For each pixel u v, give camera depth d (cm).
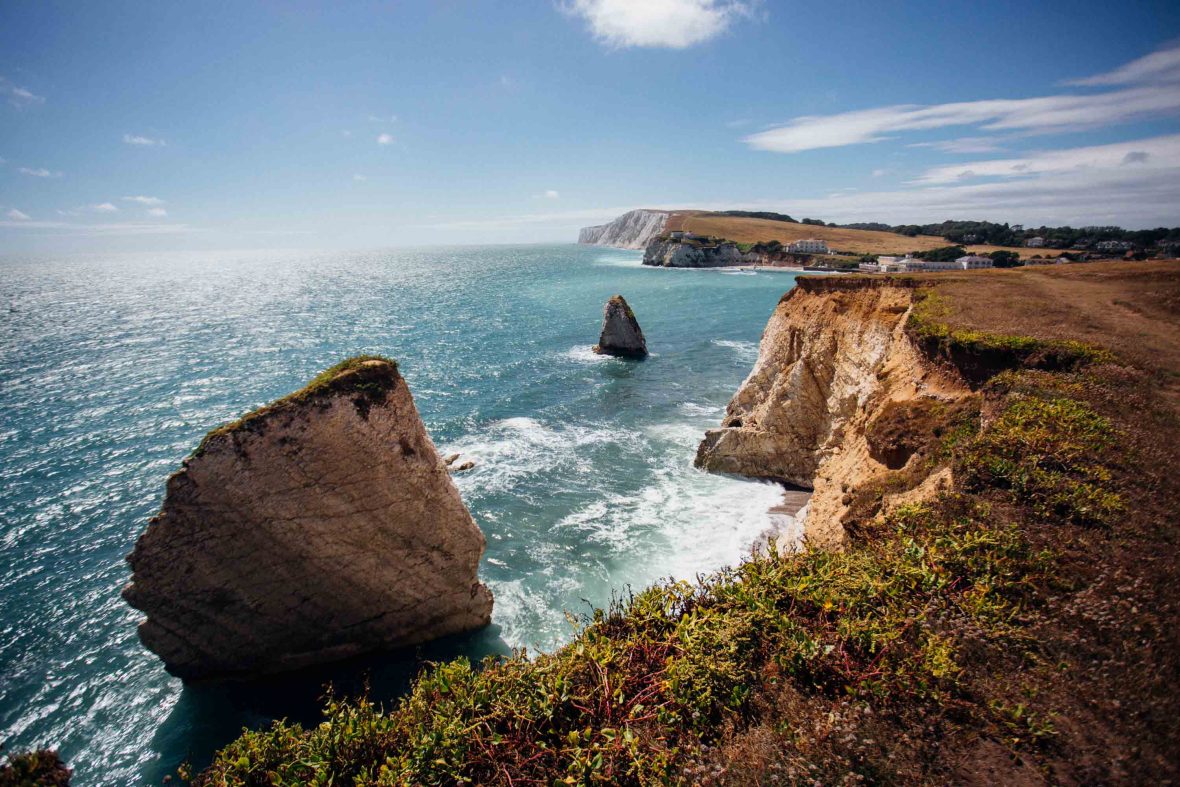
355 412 1728
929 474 1338
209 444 1606
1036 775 523
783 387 3019
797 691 645
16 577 2281
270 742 773
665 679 676
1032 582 765
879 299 2750
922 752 554
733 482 3011
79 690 1750
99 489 3000
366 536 1789
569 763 608
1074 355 1573
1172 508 886
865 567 828
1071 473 1023
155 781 1468
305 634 1820
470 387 4788
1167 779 496
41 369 5206
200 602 1689
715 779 553
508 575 2239
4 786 589
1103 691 587
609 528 2553
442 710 711
